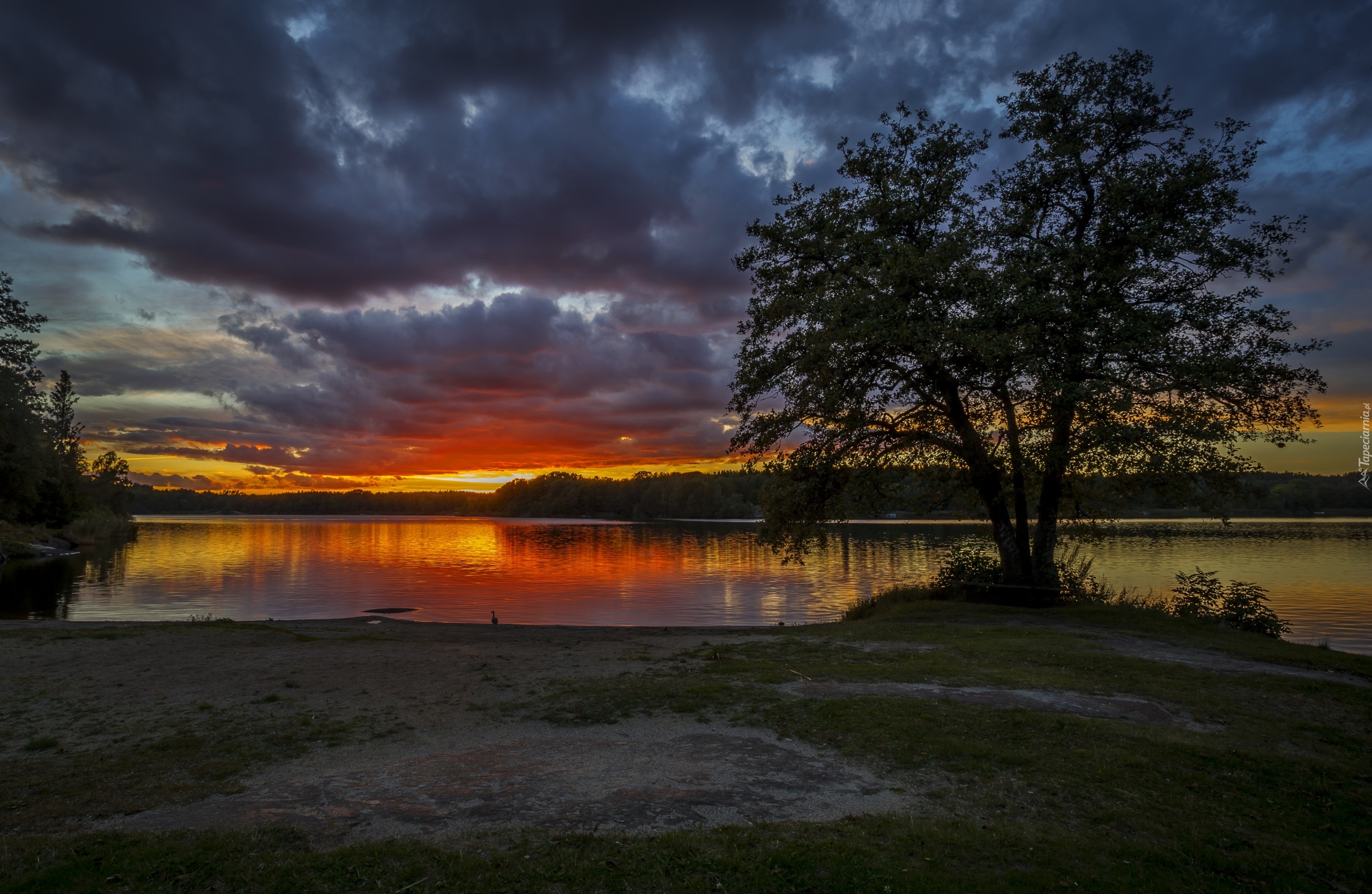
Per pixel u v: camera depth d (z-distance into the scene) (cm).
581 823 470
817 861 413
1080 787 539
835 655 1091
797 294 1761
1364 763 621
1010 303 1477
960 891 381
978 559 1895
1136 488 1600
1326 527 8144
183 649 1188
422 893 375
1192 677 919
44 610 2500
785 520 1859
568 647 1222
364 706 802
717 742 653
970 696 812
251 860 412
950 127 1734
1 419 4400
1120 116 1659
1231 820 492
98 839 445
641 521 16100
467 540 8394
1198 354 1506
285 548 6850
